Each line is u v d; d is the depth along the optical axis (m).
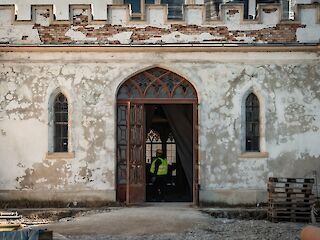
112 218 16.56
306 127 19.20
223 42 19.23
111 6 19.27
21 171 19.11
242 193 19.00
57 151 19.38
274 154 19.16
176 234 14.77
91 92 19.25
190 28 19.27
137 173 19.34
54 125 19.38
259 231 15.31
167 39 19.27
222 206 18.98
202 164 19.12
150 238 14.25
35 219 17.50
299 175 19.11
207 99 19.25
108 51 19.17
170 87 19.53
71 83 19.25
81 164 19.12
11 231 11.88
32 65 19.25
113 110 19.22
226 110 19.25
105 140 19.17
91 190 19.08
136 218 16.53
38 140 19.17
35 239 11.62
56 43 19.16
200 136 19.19
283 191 17.59
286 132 19.20
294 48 19.09
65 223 16.08
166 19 19.27
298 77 19.25
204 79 19.27
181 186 24.27
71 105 19.22
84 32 19.27
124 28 19.27
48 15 19.27
